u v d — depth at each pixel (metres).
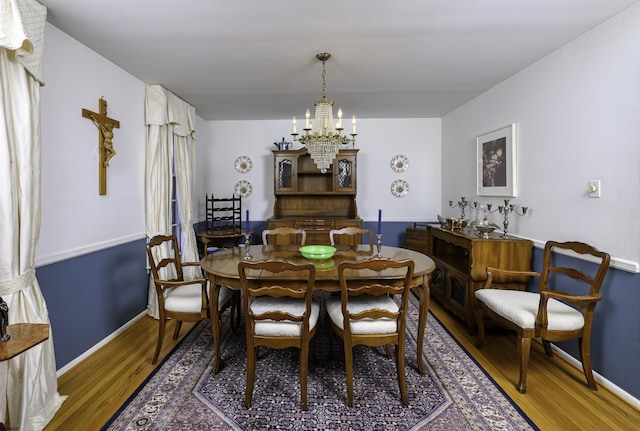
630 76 1.74
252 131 4.55
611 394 1.79
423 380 1.93
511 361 2.15
